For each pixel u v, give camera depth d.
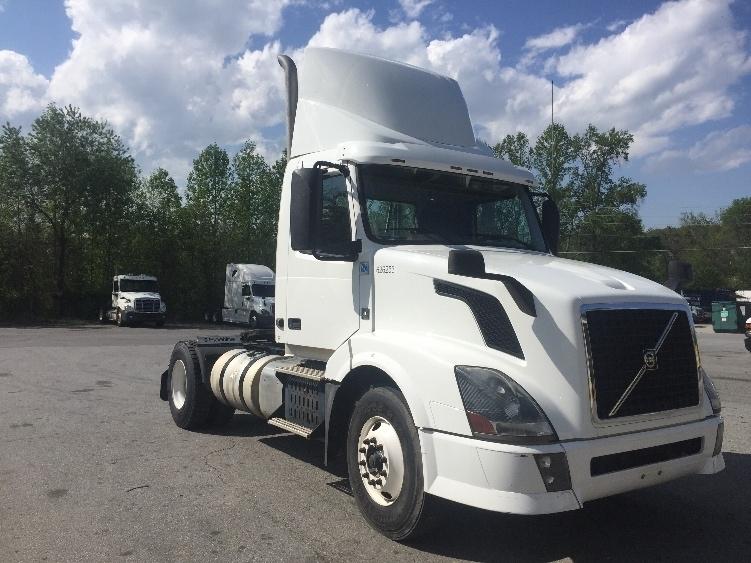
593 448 3.86
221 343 8.00
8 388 11.05
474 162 5.62
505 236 5.71
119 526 4.73
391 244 5.16
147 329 32.38
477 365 4.11
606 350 4.07
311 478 5.95
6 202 38.81
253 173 49.75
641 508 5.30
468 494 3.88
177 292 43.91
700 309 50.31
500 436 3.81
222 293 44.81
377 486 4.59
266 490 5.59
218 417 7.87
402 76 6.04
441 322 4.53
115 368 14.09
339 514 5.02
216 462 6.47
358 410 4.79
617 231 54.44
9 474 5.98
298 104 6.21
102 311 38.12
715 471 4.50
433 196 5.48
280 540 4.49
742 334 34.88
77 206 40.00
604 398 4.00
